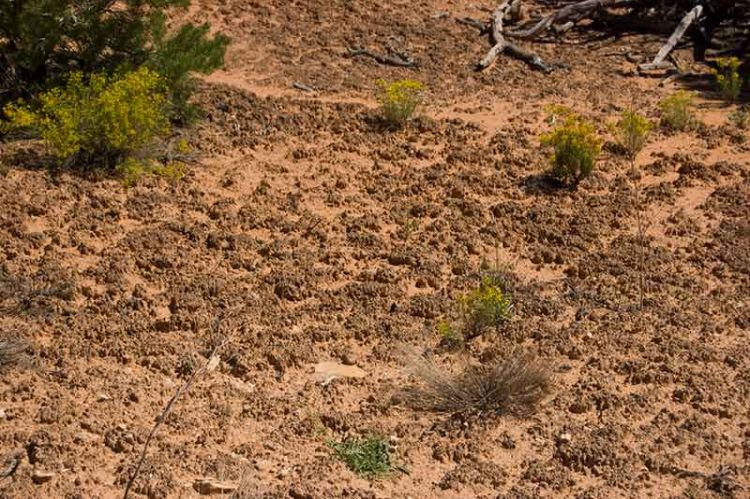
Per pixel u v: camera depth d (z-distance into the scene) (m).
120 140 12.27
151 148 13.16
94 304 9.91
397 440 8.21
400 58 17.66
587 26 19.70
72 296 10.00
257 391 8.78
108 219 11.45
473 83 16.86
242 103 15.06
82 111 12.38
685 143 14.62
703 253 11.46
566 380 9.12
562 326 9.98
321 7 19.58
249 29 18.39
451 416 8.59
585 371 9.24
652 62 17.75
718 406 8.75
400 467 7.94
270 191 12.56
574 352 9.47
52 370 8.89
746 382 9.07
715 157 14.16
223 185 12.60
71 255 10.73
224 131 14.17
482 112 15.53
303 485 7.57
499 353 9.41
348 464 7.94
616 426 8.44
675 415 8.59
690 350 9.51
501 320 9.92
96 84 12.73
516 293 10.52
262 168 13.16
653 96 16.52
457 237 11.59
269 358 9.22
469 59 17.88
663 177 13.52
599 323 10.03
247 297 10.15
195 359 9.09
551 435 8.38
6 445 7.92
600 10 19.83
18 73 13.79
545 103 16.02
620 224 12.09
